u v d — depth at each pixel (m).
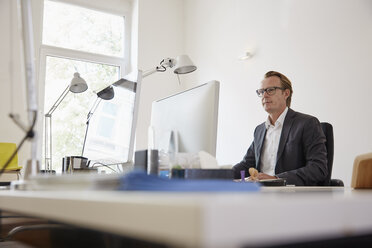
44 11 4.61
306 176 1.78
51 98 4.52
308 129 2.00
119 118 1.69
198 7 5.12
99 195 0.40
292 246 0.39
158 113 1.42
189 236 0.23
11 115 0.80
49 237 0.60
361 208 0.30
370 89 2.83
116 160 1.67
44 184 0.61
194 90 1.25
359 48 2.93
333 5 3.17
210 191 0.45
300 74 3.46
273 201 0.26
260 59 3.96
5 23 3.87
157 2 5.24
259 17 4.02
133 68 5.04
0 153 3.84
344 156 2.99
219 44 4.64
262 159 2.21
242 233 0.23
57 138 4.46
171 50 5.29
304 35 3.44
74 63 4.75
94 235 0.50
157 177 0.50
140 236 0.27
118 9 5.12
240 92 4.21
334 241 0.43
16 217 0.74
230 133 4.30
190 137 1.21
